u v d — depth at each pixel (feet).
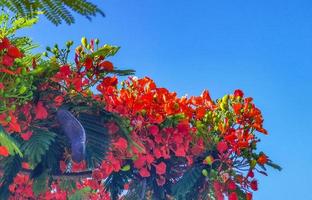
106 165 18.51
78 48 17.02
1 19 14.24
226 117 20.47
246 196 19.70
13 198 17.79
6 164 14.96
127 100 18.66
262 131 20.24
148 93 19.39
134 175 19.65
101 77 16.97
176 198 18.74
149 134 19.21
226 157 19.88
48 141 14.55
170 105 19.63
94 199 21.12
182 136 19.45
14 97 15.12
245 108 20.49
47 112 15.88
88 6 8.67
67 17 8.82
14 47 14.71
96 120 16.20
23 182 17.89
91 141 15.61
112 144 17.38
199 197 19.33
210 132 20.35
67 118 14.70
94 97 17.99
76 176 17.03
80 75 16.65
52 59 16.47
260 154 19.79
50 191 18.60
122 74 17.01
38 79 15.66
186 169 20.29
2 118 14.46
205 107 21.21
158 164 19.81
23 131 15.28
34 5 8.84
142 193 19.54
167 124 19.34
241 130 20.34
